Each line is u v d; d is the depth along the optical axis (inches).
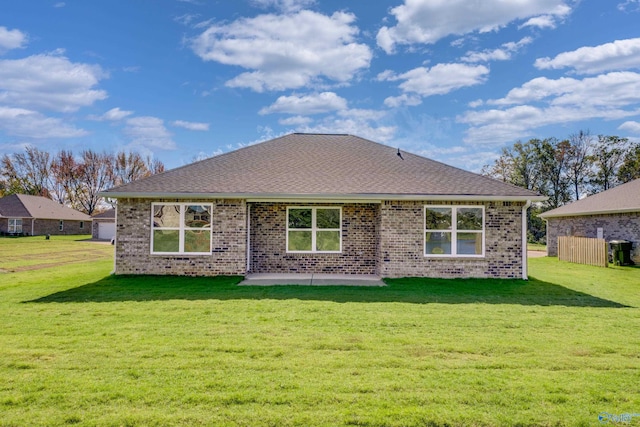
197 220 545.0
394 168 616.7
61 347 241.1
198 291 435.2
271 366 212.2
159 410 164.1
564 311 354.0
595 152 1802.4
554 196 1844.2
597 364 219.9
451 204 544.1
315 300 390.3
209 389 183.6
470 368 212.7
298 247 584.4
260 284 482.9
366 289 454.3
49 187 2628.0
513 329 292.5
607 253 758.5
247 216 568.4
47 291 434.3
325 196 526.6
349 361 220.8
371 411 164.6
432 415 161.9
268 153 660.7
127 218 542.3
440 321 312.7
